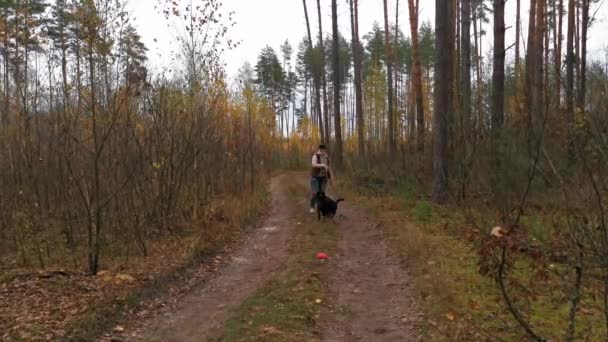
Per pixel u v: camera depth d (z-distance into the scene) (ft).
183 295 23.02
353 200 48.93
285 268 25.17
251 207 44.62
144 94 33.94
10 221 31.83
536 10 57.41
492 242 10.92
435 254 24.91
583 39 57.47
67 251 28.81
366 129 125.39
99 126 27.58
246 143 60.64
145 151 34.81
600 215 11.11
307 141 178.19
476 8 83.41
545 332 15.38
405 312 18.74
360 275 23.98
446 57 38.83
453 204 33.58
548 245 15.96
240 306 20.20
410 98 97.25
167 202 35.96
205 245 30.22
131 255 28.81
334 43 79.30
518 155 27.17
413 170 49.01
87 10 24.79
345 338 16.66
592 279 17.03
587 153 12.10
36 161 36.11
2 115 37.73
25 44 39.60
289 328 16.90
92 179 29.25
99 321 18.61
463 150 34.65
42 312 19.20
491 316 16.96
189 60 41.45
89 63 26.00
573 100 12.84
